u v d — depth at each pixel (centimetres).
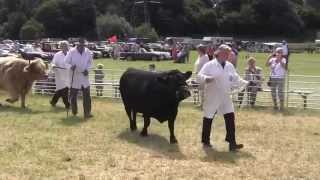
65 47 1670
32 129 1306
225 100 1116
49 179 870
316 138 1276
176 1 13838
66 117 1509
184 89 1123
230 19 14175
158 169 948
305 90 1988
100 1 13350
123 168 950
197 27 14050
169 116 1168
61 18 12225
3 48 6581
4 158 998
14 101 1669
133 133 1288
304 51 9475
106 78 2470
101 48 6334
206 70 1109
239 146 1126
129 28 11575
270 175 927
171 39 9688
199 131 1329
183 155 1067
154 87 1170
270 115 1631
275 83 1766
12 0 13488
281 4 14225
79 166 956
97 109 1698
